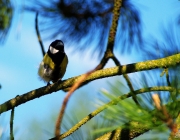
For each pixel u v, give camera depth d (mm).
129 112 4773
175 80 5305
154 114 4734
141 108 4832
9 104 7277
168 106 4914
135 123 4984
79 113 7266
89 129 7219
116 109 4824
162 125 4680
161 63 7160
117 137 7176
